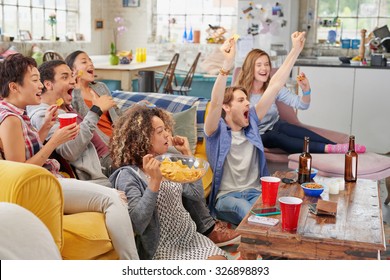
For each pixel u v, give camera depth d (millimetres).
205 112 4145
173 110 4148
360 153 4070
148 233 2576
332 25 8445
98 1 9305
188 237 2688
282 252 2344
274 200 2691
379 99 6207
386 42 6902
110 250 2379
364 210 2635
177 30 9703
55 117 2811
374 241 2260
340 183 2965
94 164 3041
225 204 3393
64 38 8750
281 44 7852
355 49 8305
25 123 2570
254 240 2367
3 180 1987
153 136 2703
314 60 6961
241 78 4250
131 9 9547
